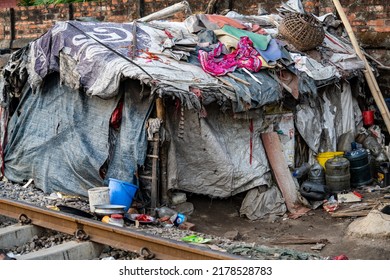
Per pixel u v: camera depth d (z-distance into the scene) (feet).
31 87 35.81
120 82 32.58
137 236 24.93
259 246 27.09
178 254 23.94
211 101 32.91
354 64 41.68
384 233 29.63
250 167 35.60
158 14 41.60
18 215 29.55
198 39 37.76
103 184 34.24
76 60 33.76
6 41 59.21
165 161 33.65
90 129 34.78
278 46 37.99
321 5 46.32
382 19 44.34
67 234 27.63
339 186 37.40
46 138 36.55
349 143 41.47
